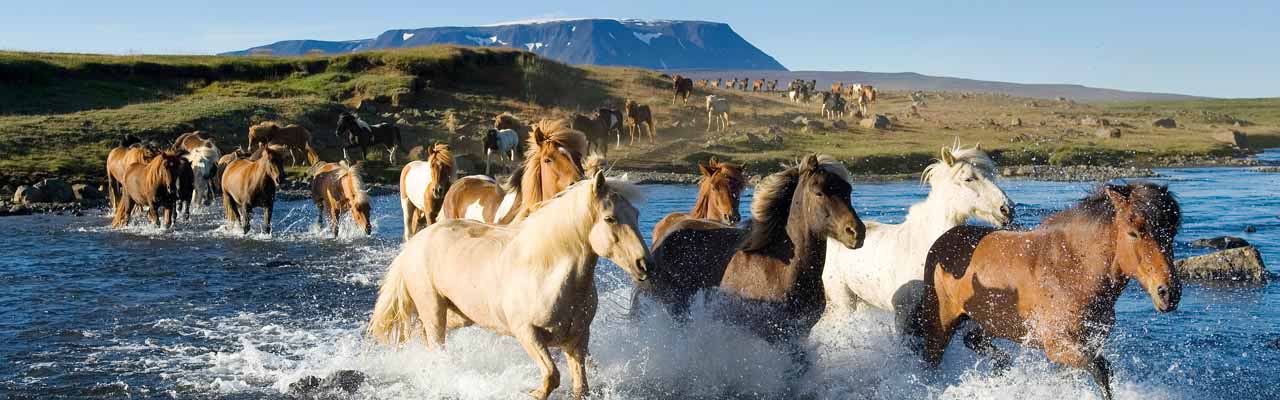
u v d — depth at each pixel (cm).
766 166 3641
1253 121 9531
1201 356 851
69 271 1398
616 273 1272
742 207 2228
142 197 2027
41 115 3794
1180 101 15775
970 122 5662
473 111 4634
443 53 5359
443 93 4844
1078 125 5966
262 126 3306
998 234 651
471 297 698
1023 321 623
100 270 1411
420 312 746
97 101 4253
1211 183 3078
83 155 3089
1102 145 4784
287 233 1942
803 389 728
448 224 744
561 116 4769
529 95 5159
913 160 3862
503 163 3344
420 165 1585
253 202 1902
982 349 703
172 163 1995
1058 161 4175
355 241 1798
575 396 684
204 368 834
